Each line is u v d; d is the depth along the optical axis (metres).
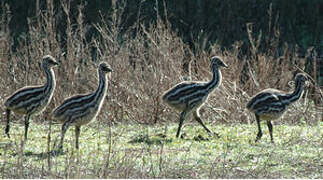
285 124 23.27
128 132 21.00
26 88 19.36
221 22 37.31
